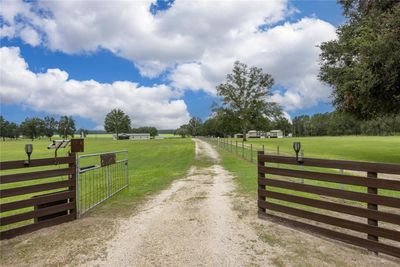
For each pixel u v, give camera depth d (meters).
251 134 130.38
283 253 4.34
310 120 157.38
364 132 119.06
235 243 4.75
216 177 12.48
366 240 4.39
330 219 4.92
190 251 4.46
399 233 4.06
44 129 142.88
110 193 8.99
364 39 16.94
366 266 3.89
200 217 6.26
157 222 5.96
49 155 32.94
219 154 27.34
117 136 135.00
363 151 28.92
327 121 141.12
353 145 40.53
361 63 17.11
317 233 5.10
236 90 60.19
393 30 15.10
